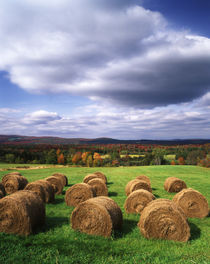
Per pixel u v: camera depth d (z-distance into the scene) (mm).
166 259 5805
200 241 7203
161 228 7340
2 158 74000
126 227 8508
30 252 6020
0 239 7000
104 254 6035
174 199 11570
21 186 17750
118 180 25750
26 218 7438
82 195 12406
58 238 7105
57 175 21047
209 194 16297
